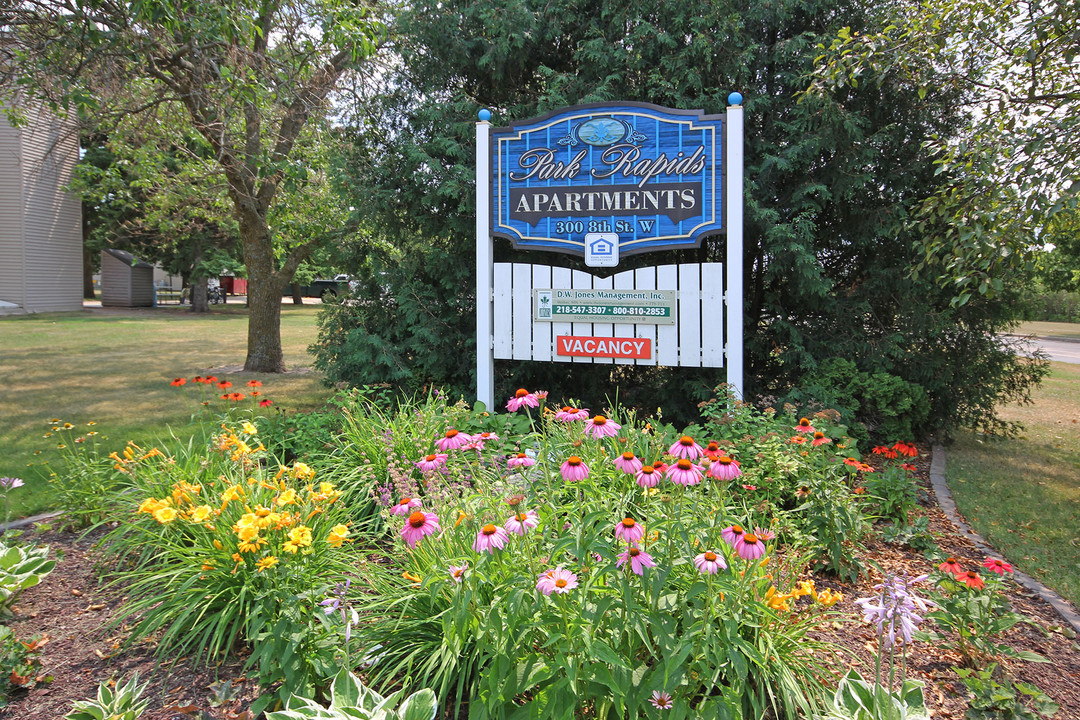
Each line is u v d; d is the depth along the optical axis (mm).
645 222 5727
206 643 2971
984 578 3277
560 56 7156
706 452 3086
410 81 7453
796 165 6191
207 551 3098
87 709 2400
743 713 2432
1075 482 5898
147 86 8070
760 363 7031
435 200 6793
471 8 6660
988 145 4809
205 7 6172
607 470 3523
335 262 7711
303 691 2551
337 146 7672
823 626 3152
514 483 3662
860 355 6672
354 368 7125
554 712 2252
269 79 7738
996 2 5273
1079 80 5270
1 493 4926
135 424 7379
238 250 28000
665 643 2301
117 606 3340
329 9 7117
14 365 11984
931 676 2877
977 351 6973
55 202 24422
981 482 5871
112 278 29203
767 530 3367
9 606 3318
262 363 11281
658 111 5645
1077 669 2959
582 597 2371
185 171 11008
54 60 6512
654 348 5723
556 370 7121
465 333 7090
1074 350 18703
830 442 4371
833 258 7062
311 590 2783
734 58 6270
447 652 2537
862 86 6191
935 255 6059
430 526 2525
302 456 4828
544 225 5953
